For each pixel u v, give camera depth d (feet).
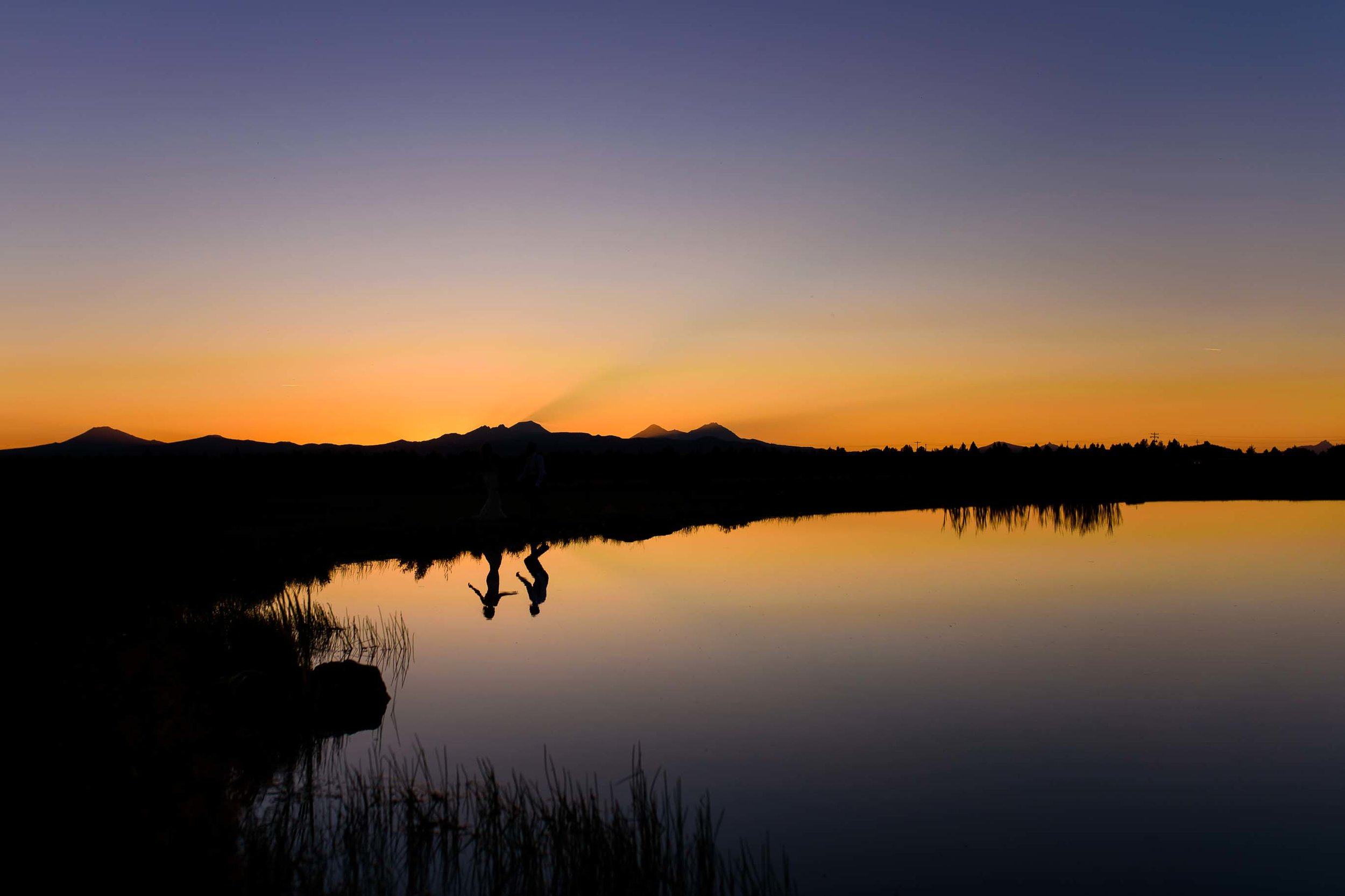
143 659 22.98
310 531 86.28
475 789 26.53
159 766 20.38
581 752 30.04
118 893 18.53
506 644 44.52
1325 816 25.53
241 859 21.36
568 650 43.45
